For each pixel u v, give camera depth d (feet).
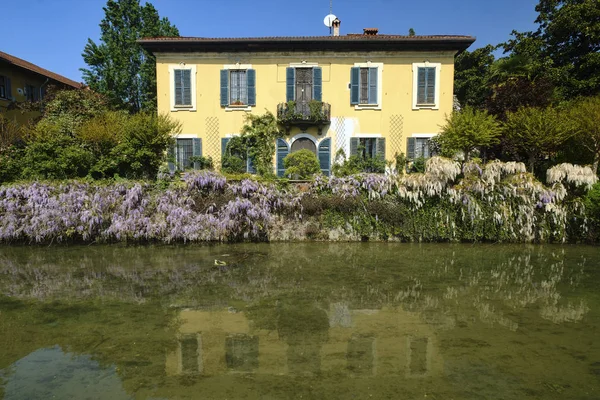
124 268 29.22
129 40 80.94
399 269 29.12
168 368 14.46
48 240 37.88
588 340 16.85
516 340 16.85
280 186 40.47
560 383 13.38
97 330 17.93
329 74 56.29
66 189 38.32
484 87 68.95
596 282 25.84
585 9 58.80
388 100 56.34
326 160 56.75
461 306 21.22
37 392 12.84
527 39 65.72
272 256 33.40
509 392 12.82
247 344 16.49
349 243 39.37
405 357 15.29
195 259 32.12
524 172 38.81
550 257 33.12
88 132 43.62
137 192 38.17
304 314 19.99
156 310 20.53
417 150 56.49
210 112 56.90
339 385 13.26
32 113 66.08
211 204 38.52
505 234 39.01
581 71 60.39
